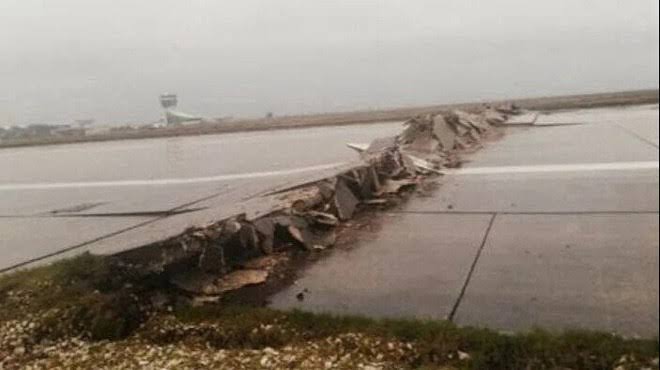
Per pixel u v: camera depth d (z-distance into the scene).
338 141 30.22
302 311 6.46
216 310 6.75
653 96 45.09
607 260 7.21
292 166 19.62
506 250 8.16
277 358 5.35
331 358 5.29
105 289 7.16
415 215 10.98
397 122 46.66
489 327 5.71
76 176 20.36
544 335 5.24
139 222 11.91
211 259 7.80
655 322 5.34
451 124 21.67
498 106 42.59
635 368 4.59
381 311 6.44
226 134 45.44
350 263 8.31
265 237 8.98
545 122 28.48
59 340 6.20
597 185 11.79
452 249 8.49
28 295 7.14
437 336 5.47
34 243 10.55
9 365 5.70
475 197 12.02
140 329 6.45
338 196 11.26
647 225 8.55
